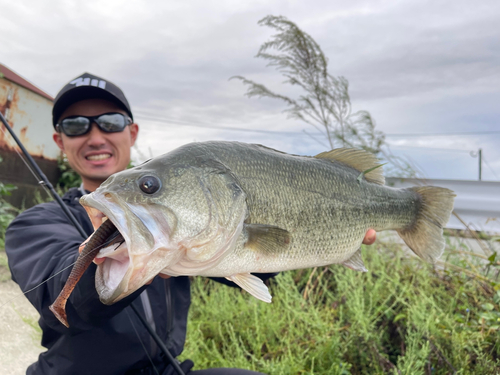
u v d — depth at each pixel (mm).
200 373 610
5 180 1685
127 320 533
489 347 766
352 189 594
